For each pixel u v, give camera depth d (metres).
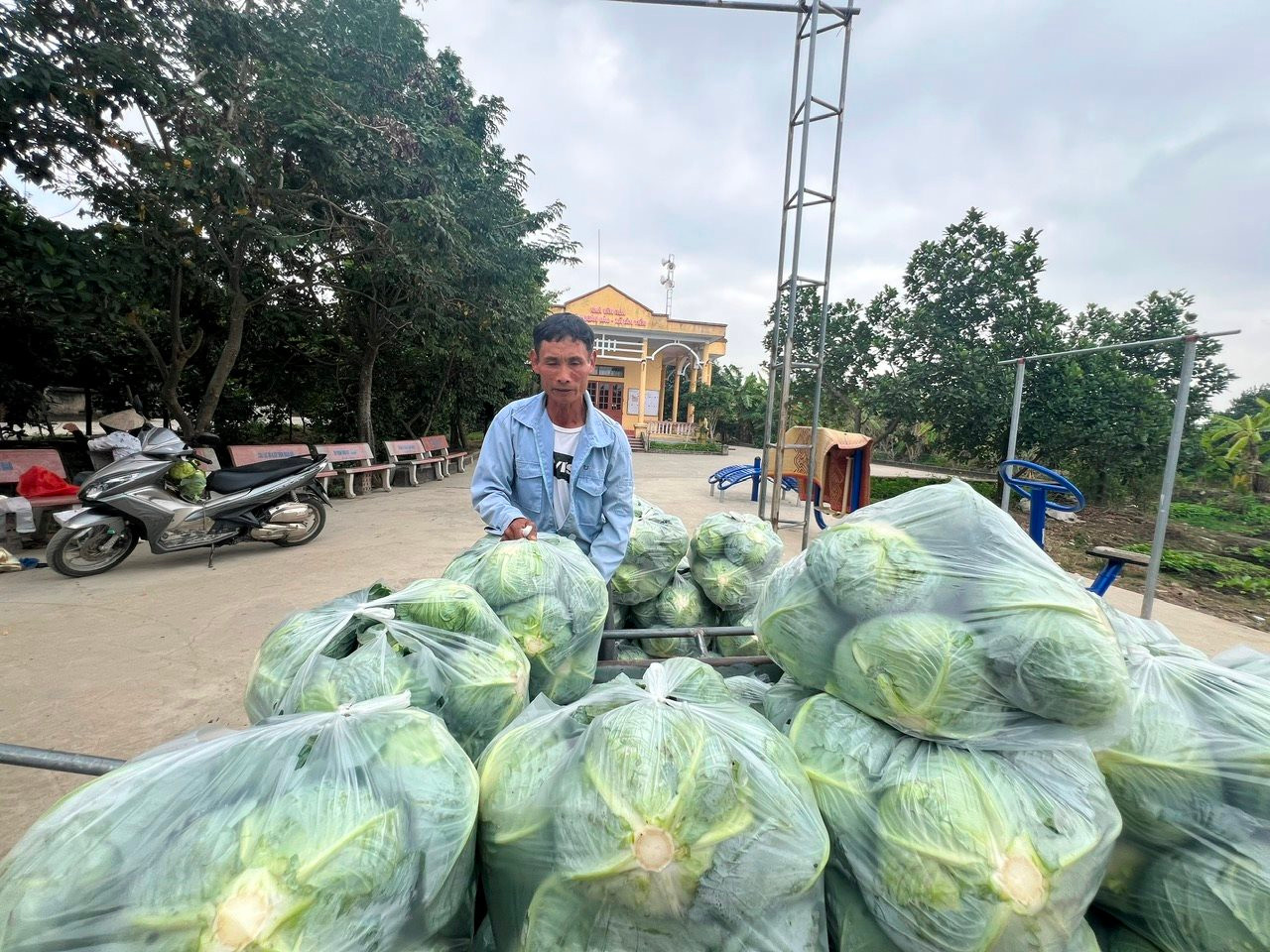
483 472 2.39
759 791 0.93
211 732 1.02
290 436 14.52
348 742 0.94
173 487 6.01
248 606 4.67
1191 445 11.79
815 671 1.30
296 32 7.10
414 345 13.41
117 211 7.50
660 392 29.78
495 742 1.15
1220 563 7.40
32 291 5.34
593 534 2.46
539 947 0.90
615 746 0.94
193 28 6.29
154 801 0.84
